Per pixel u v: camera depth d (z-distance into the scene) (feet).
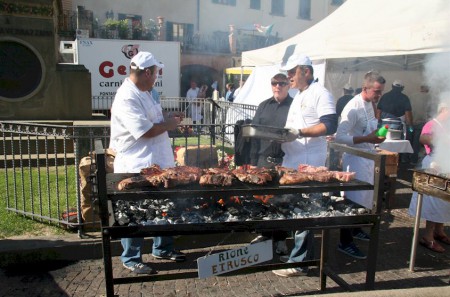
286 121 11.47
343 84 31.35
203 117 41.11
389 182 8.22
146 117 9.88
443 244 13.29
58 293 9.57
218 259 8.10
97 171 6.93
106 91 42.73
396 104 23.90
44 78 25.41
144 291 9.78
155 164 9.25
